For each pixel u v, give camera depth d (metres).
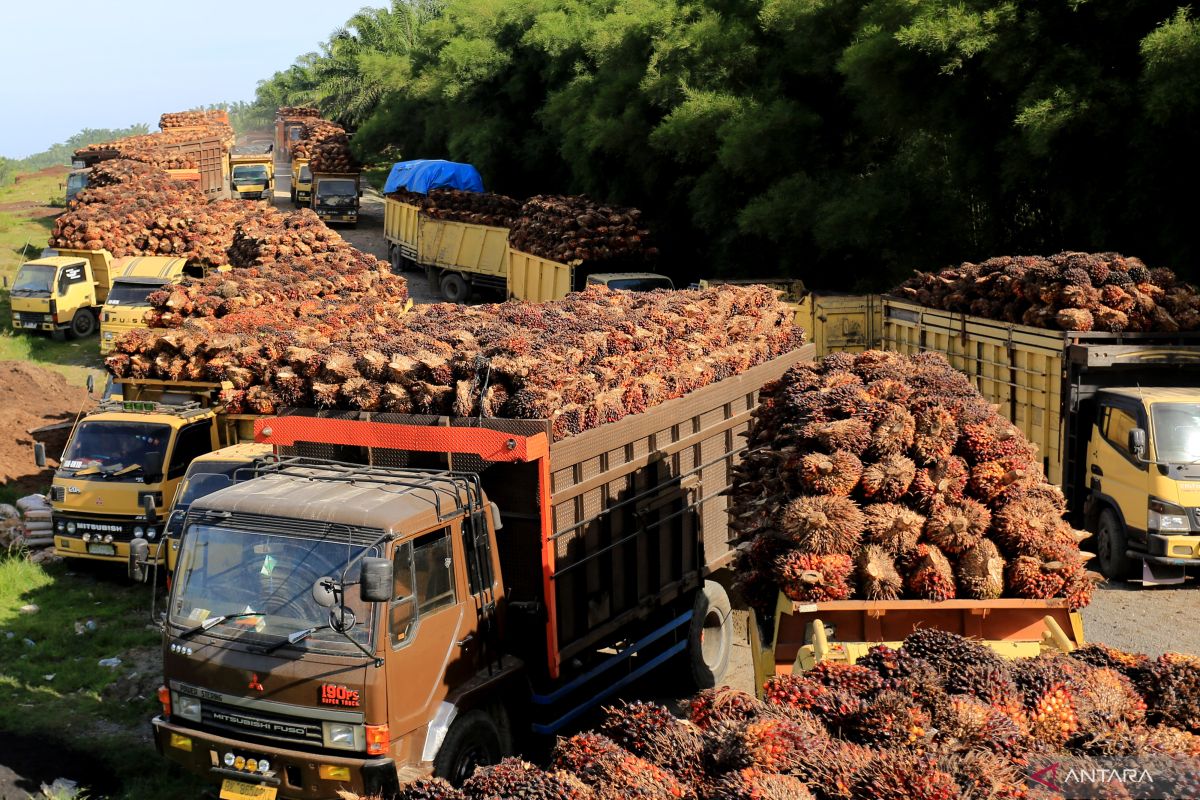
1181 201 17.59
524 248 29.19
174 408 13.33
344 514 7.11
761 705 5.42
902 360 9.72
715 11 29.42
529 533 8.05
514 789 4.82
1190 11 16.73
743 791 4.49
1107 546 12.85
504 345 8.65
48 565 13.68
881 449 7.61
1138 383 13.40
